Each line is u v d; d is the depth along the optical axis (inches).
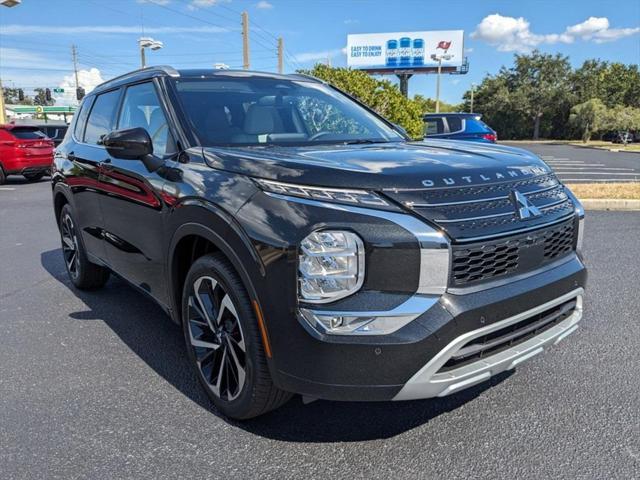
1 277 221.3
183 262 121.6
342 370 86.0
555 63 2723.9
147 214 128.9
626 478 92.3
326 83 172.6
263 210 92.4
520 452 100.0
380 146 122.5
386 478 93.4
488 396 120.4
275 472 95.3
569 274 105.3
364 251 85.4
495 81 2864.2
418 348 84.7
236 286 98.9
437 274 86.4
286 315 88.5
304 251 86.2
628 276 208.5
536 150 1411.2
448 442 103.6
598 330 156.7
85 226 175.8
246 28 963.3
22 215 385.7
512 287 94.3
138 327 164.9
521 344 100.7
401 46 2242.9
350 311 85.1
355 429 108.4
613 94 2711.6
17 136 599.2
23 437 106.7
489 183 97.0
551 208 105.7
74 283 200.2
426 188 90.0
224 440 104.9
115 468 96.7
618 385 124.6
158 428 109.4
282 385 92.2
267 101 143.1
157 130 133.4
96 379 131.0
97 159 158.6
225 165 105.4
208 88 138.9
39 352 146.9
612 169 734.5
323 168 92.0
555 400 118.3
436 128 553.9
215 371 113.3
